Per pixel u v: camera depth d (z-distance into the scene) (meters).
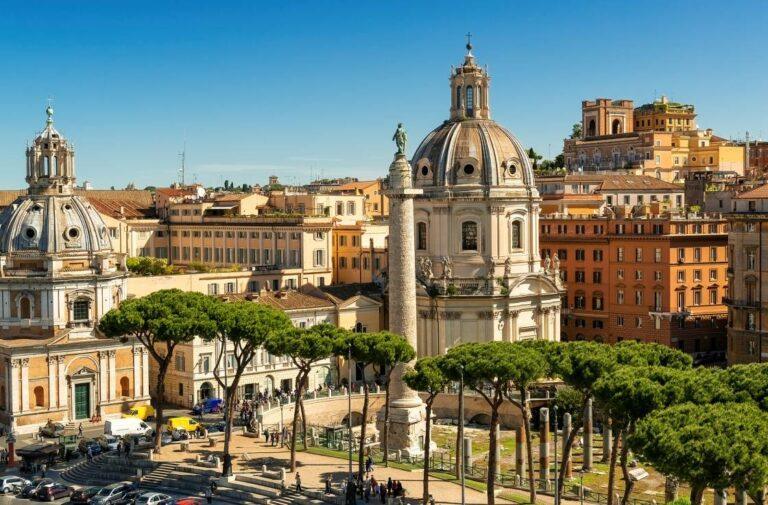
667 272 146.88
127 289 135.88
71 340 123.12
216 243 178.75
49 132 130.00
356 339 93.12
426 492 80.38
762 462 56.16
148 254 186.00
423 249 139.38
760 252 129.75
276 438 106.69
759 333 130.00
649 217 152.00
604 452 104.19
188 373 126.88
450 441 113.38
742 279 132.50
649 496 90.06
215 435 110.19
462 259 136.38
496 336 134.50
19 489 93.50
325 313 138.62
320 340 92.75
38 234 126.06
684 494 90.75
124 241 181.62
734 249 133.62
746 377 78.56
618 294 153.88
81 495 88.50
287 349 93.81
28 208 128.12
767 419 63.44
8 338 123.75
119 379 126.88
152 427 118.12
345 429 116.81
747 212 132.12
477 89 141.75
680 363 88.44
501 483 92.06
